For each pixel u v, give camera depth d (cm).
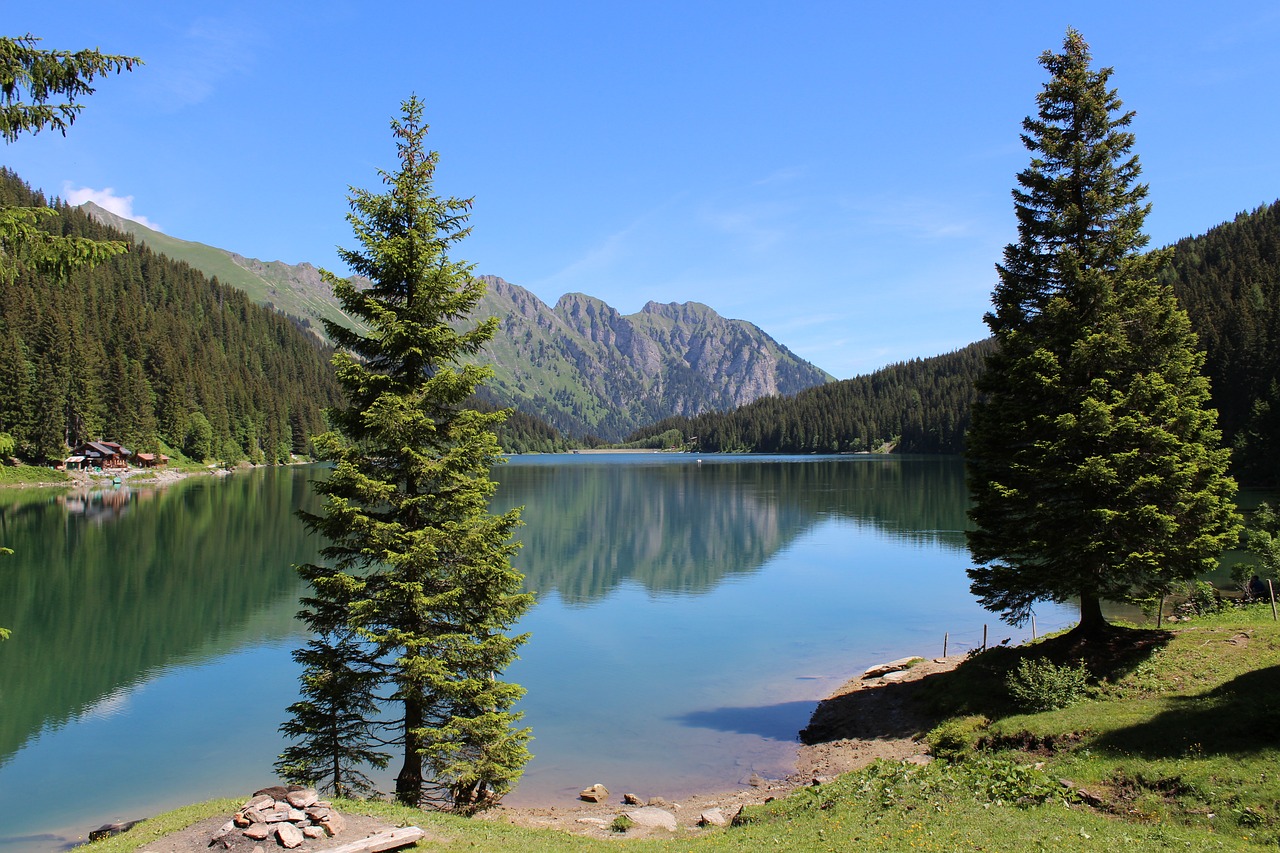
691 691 2988
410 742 1770
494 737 1723
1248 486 8500
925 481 12731
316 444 1692
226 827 1205
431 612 1756
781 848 1348
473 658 1728
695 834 1673
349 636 1761
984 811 1400
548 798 2061
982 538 2534
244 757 2316
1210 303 11662
